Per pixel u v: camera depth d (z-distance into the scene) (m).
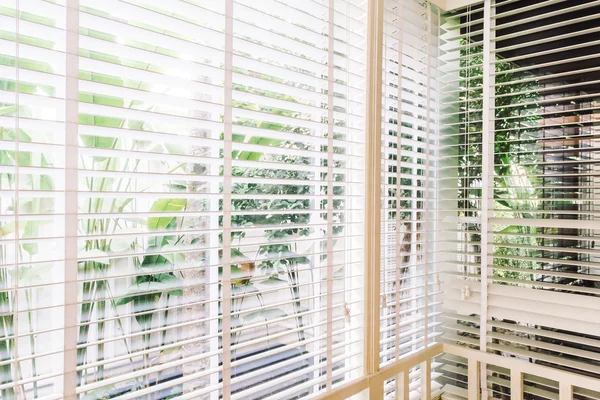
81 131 0.75
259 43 1.11
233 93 0.96
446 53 1.75
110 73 0.80
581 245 1.48
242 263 1.15
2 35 0.80
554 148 1.53
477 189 1.73
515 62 1.65
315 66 1.17
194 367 1.06
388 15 1.46
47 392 0.84
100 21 0.77
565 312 1.39
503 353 1.59
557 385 1.44
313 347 1.32
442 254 1.77
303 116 1.31
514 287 1.54
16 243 0.67
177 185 1.05
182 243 1.05
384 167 1.40
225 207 0.93
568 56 1.52
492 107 1.55
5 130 0.81
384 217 1.42
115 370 0.92
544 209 1.54
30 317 0.82
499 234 1.53
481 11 1.73
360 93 1.31
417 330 1.55
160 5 0.89
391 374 1.39
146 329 0.98
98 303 0.90
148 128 1.00
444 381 1.79
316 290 1.32
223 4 0.96
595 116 1.44
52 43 0.86
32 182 0.84
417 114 1.66
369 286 1.32
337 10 1.30
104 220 0.92
